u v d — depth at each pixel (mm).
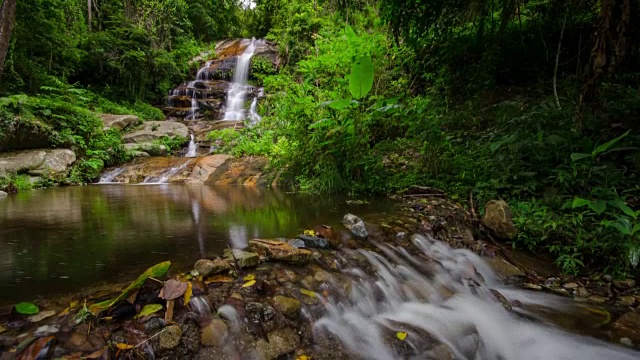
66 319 1459
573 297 2721
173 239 2619
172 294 1598
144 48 14094
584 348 2150
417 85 7891
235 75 16469
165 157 8148
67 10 12000
